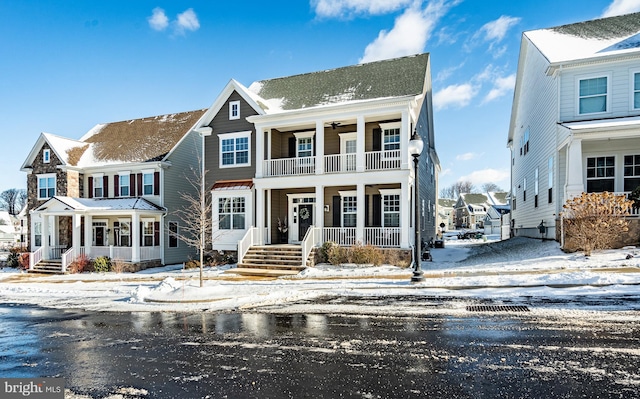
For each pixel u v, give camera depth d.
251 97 19.56
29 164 26.28
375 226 18.48
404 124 16.25
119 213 21.23
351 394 4.38
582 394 4.18
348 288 11.34
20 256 23.39
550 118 17.41
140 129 27.36
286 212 20.27
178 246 24.05
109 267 20.83
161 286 12.95
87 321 8.82
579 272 10.58
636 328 6.39
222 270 16.98
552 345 5.72
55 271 21.25
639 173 15.21
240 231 19.36
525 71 23.23
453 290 10.16
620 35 16.91
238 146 20.45
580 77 15.84
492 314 7.65
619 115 15.23
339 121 18.12
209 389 4.66
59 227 24.64
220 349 6.23
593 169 15.84
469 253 21.16
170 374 5.22
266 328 7.45
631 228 13.26
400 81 18.41
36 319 9.29
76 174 25.16
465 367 5.03
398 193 18.14
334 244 16.36
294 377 4.93
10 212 93.06
